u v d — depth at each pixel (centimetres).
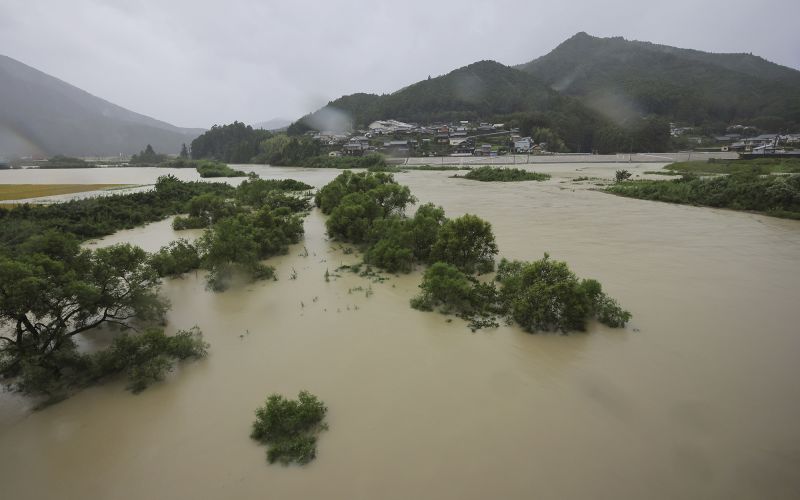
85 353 1177
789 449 812
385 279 1794
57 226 2744
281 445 815
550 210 3481
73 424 906
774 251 2167
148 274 1345
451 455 801
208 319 1424
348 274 1875
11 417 928
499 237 2503
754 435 850
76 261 1248
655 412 917
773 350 1177
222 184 5412
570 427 872
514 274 1686
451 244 1859
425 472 764
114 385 1039
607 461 783
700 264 1958
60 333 1110
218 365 1129
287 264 2061
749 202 3372
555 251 2186
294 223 2541
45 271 1105
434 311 1449
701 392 987
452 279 1488
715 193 3675
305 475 764
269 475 766
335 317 1419
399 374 1070
